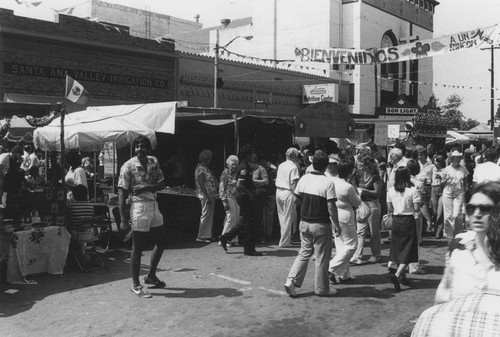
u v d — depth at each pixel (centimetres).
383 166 1096
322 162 637
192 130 1369
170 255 884
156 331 523
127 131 941
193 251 918
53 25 1833
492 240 187
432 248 962
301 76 3347
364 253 919
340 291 670
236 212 942
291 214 960
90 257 844
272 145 1357
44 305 604
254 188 927
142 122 1055
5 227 717
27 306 600
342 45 3984
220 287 683
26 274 705
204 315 571
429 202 1108
